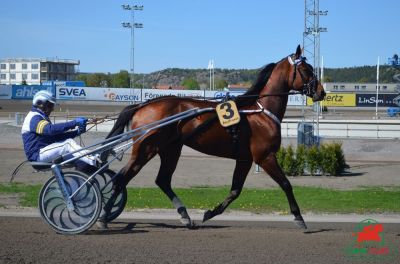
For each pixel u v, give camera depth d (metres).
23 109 41.81
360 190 10.75
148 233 6.30
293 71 6.65
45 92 6.31
